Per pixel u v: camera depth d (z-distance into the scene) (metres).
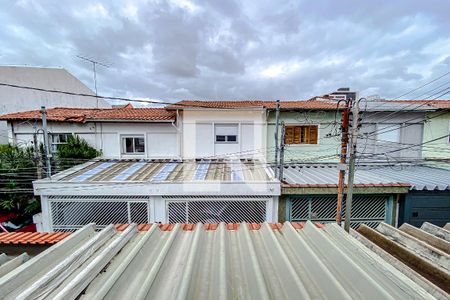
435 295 1.79
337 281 1.85
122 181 8.09
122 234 2.77
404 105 11.87
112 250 2.35
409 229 3.15
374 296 1.68
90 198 8.23
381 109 11.44
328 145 11.73
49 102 17.17
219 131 11.74
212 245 2.73
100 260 2.11
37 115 11.94
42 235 4.30
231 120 11.60
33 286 1.67
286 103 12.73
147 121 11.73
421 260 2.28
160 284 1.90
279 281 1.99
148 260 2.29
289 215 8.57
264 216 8.58
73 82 18.25
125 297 1.72
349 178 4.67
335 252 2.30
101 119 11.58
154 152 12.21
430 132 11.99
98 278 1.94
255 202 8.61
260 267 2.19
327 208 8.66
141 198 8.31
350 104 6.02
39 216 8.84
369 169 11.24
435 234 3.05
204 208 8.62
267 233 2.97
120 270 1.95
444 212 8.48
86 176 8.79
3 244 3.98
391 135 11.98
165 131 12.14
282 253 2.36
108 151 12.12
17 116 11.84
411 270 2.09
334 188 8.06
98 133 12.00
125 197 8.29
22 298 1.55
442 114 11.91
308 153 11.74
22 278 1.84
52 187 7.96
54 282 1.79
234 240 2.92
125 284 1.85
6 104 15.80
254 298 1.77
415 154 12.09
